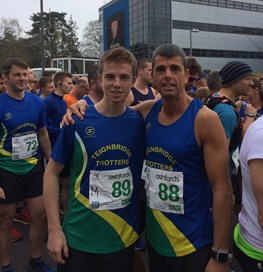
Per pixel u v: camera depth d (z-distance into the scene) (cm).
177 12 5594
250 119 425
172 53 200
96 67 390
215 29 6028
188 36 5738
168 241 211
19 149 351
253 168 179
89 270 221
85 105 226
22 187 355
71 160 225
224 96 331
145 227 233
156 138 210
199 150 202
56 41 6103
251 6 6356
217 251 201
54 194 220
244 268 207
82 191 218
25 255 409
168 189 207
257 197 180
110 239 219
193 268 206
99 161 215
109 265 220
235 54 6300
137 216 233
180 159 202
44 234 361
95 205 216
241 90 347
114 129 217
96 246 218
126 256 227
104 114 219
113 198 218
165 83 200
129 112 223
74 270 219
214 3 5962
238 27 6269
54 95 499
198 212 208
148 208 222
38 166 366
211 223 214
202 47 5941
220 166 198
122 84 210
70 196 225
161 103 218
